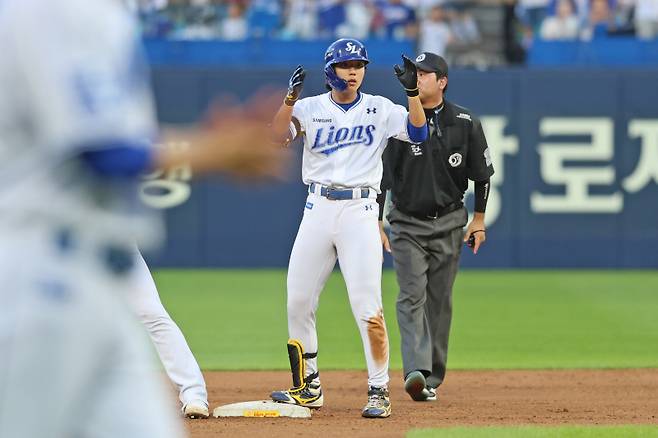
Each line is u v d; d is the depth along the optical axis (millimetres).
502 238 68250
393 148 30188
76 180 10469
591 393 32594
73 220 10461
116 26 10477
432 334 31141
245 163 10070
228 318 50469
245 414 27062
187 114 67750
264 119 10023
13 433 10133
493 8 71875
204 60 70812
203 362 39094
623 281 63969
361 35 72875
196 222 68062
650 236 68250
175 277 65188
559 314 52469
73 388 10359
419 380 29234
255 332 46656
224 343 43750
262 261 68250
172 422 11438
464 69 67875
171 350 26344
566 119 68062
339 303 55500
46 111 10094
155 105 67688
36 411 10195
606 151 68062
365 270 26688
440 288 30969
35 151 10406
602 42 71500
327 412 28234
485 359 40281
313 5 73125
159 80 67750
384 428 25578
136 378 10859
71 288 10305
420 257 30156
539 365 38844
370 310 26875
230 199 67938
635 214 68250
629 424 26359
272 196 67875
